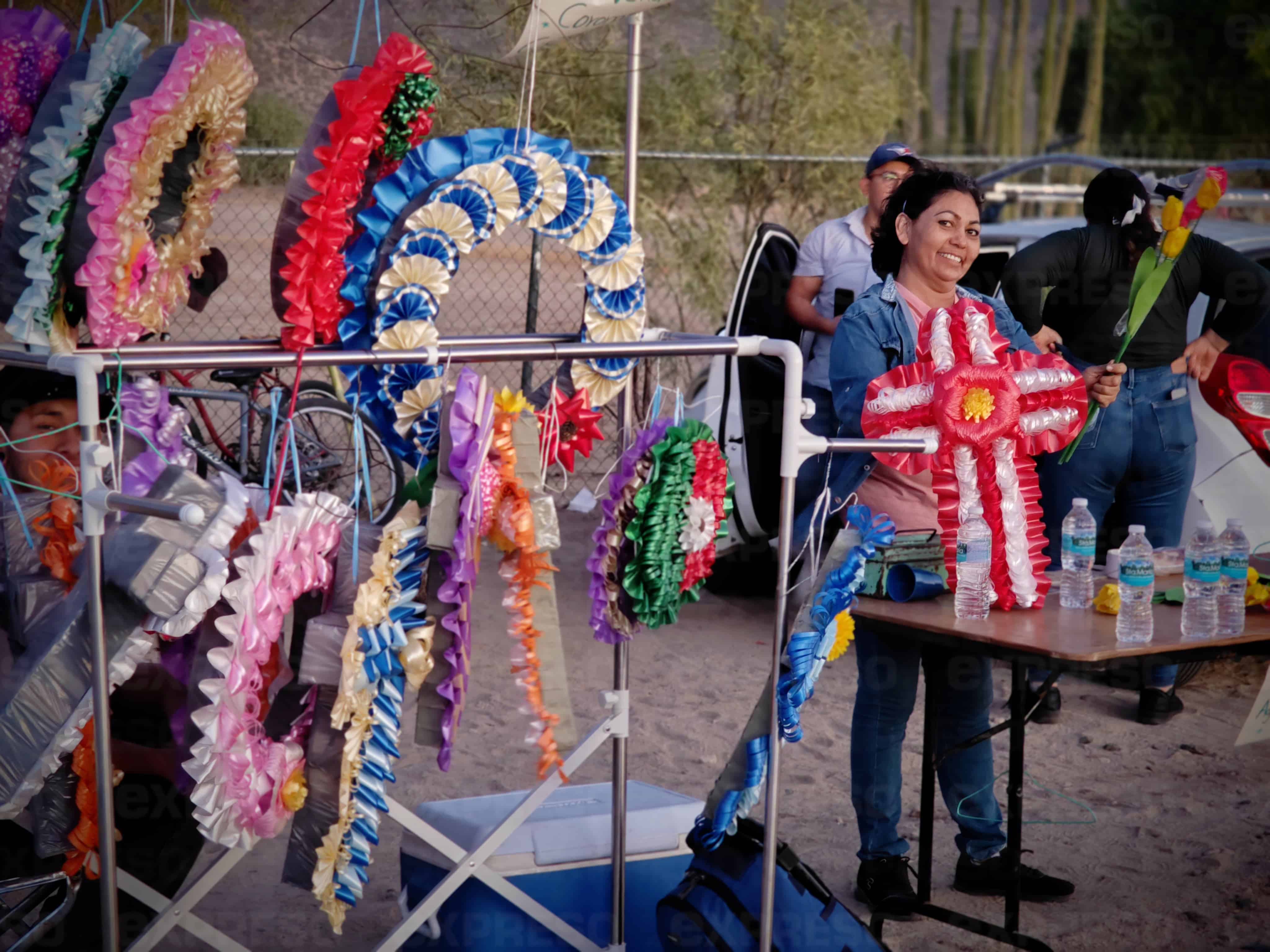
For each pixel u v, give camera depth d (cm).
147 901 238
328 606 220
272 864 347
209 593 191
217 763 197
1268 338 504
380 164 227
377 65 208
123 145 184
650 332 253
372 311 219
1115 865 358
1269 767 430
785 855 263
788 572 246
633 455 235
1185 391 437
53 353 197
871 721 327
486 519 220
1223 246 440
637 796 294
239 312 898
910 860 361
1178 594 326
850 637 264
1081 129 2388
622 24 865
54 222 188
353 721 213
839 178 1003
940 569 321
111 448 202
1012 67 2378
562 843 267
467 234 216
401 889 310
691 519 238
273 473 602
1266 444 460
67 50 210
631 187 262
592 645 538
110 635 195
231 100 202
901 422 298
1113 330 425
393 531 215
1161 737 458
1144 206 425
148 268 196
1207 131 2491
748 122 997
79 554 228
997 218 809
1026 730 464
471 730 443
